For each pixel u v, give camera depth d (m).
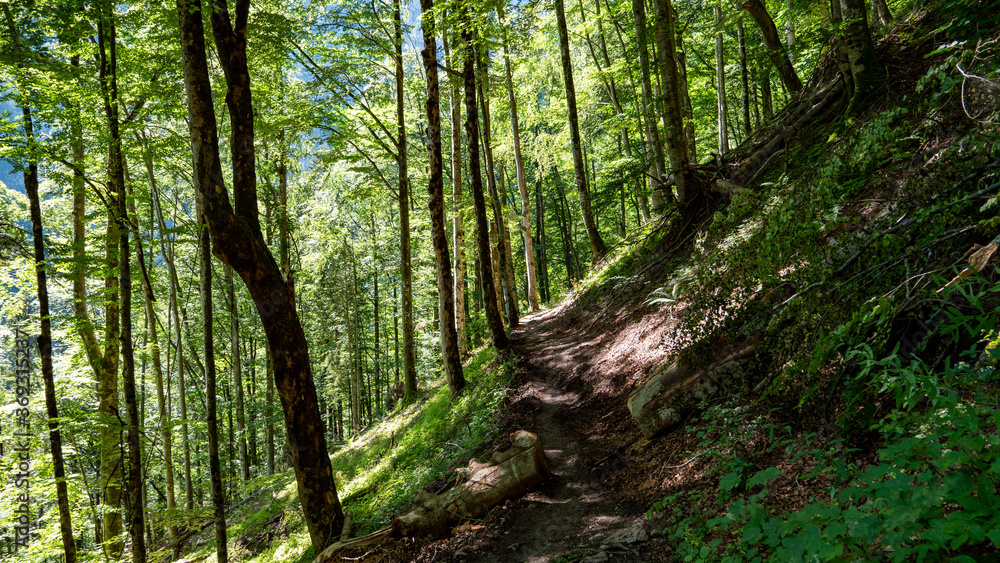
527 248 21.86
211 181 6.18
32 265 9.38
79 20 8.12
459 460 8.30
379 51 14.48
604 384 8.26
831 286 3.60
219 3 6.25
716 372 5.41
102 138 8.67
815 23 9.97
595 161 29.19
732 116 23.84
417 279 26.47
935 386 2.22
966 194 3.11
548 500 5.79
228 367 24.05
